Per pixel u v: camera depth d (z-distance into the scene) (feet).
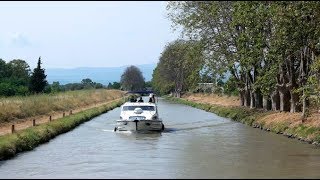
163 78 456.86
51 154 73.97
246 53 117.70
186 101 309.01
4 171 59.82
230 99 242.78
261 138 93.25
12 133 83.56
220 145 83.15
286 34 91.97
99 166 62.34
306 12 80.53
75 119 131.85
